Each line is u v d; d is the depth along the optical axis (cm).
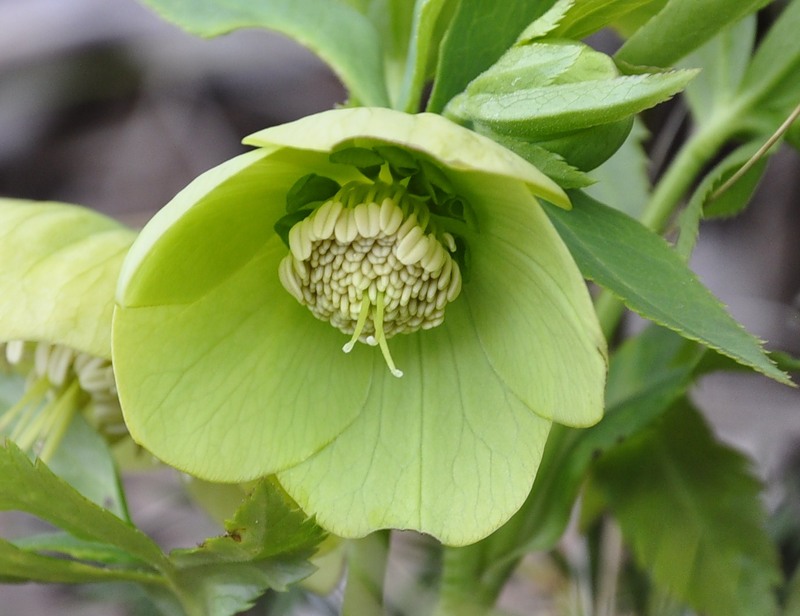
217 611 20
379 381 20
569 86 18
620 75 19
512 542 22
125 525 19
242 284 20
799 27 22
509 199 18
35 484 19
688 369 21
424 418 20
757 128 23
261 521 19
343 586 22
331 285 19
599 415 18
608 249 19
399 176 19
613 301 22
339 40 22
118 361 19
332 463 20
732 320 18
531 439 19
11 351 22
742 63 23
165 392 19
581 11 19
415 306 20
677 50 20
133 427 19
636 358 22
